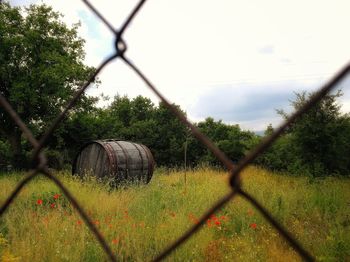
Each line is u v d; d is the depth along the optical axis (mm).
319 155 11648
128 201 7059
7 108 768
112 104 39906
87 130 21891
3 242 4152
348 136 11492
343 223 6449
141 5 634
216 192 8055
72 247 4387
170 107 598
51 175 711
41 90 18594
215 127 38062
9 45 18047
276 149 13891
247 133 33250
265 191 8406
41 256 4074
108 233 4883
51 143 21281
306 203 7680
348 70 372
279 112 11852
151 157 10414
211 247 4875
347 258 4543
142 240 4871
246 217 6418
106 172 9812
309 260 469
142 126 35094
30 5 19656
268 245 5074
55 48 19875
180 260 4438
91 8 682
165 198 7730
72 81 20094
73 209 5977
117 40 662
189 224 5406
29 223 5117
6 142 22094
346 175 11461
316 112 11523
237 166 516
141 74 636
